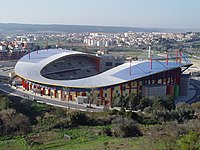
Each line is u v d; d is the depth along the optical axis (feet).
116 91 561.84
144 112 442.91
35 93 616.80
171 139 226.38
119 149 264.11
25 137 319.06
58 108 465.88
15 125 342.85
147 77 593.83
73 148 280.72
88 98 552.41
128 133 323.16
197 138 171.22
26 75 626.64
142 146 260.21
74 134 332.80
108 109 475.31
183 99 625.82
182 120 389.60
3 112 372.58
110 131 330.95
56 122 368.68
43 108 459.73
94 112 450.71
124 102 511.81
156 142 252.01
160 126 328.49
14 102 452.76
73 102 555.69
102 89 554.05
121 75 579.48
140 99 503.20
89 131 344.08
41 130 347.15
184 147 165.99
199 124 313.32
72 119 375.25
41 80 593.01
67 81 582.35
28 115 409.69
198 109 445.37
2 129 333.21
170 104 469.98
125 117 383.65
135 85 577.02
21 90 647.97
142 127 348.79
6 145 295.69
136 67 612.70
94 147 278.46
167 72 629.92
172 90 614.34
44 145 294.46
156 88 578.25
